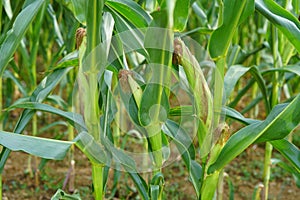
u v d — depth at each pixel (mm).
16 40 1805
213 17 3533
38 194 3602
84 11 1645
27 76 3789
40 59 6336
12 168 4039
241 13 1631
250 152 4562
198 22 4289
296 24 1679
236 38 3076
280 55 2627
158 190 1812
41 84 2107
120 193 3562
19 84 3236
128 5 1718
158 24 1534
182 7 1528
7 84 3504
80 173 4008
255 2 1673
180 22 1545
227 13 1611
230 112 1892
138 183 2008
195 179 1981
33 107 1911
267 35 2652
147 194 2000
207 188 1782
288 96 3691
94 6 1540
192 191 3723
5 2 2705
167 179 3936
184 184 3848
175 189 3691
